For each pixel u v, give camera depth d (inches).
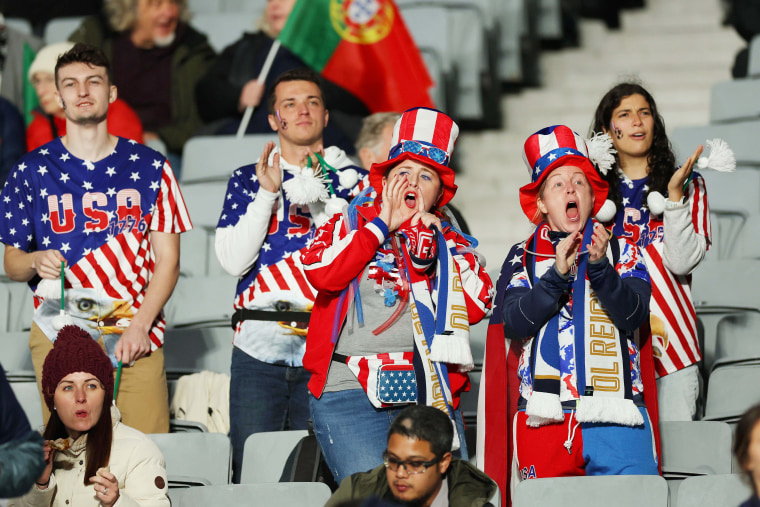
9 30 1032.8
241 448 570.3
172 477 516.1
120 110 945.5
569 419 457.4
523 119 1202.6
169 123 998.4
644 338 483.5
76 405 474.3
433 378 446.0
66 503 471.8
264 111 965.2
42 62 943.7
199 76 1003.9
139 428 580.4
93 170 597.3
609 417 450.0
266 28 981.2
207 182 908.0
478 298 472.4
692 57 1258.6
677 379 559.5
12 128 967.6
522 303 459.2
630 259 480.1
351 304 454.3
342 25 927.7
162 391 591.5
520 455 471.8
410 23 1097.4
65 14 1205.1
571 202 477.4
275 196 571.2
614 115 591.5
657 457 470.9
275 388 574.6
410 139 473.4
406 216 457.7
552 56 1280.8
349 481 423.5
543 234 484.7
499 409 489.1
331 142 892.0
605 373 455.5
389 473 413.7
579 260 467.8
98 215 594.6
